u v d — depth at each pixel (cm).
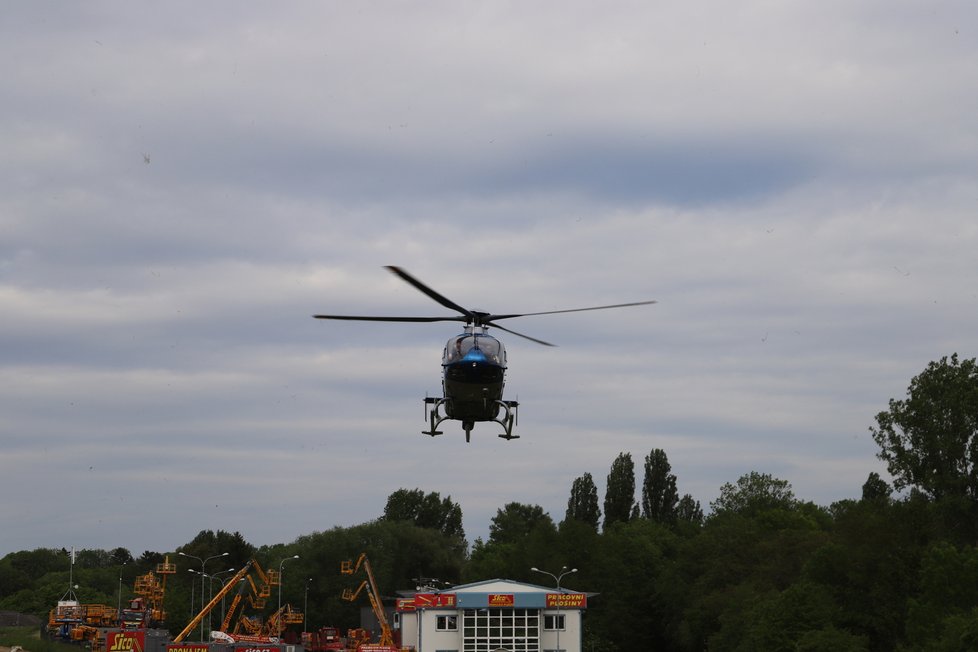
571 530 16738
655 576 15800
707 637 12900
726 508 17850
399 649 14388
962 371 9956
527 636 13275
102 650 11844
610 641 15500
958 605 7919
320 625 18862
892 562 9231
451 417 4178
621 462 19538
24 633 14138
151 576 14788
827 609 9131
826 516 17162
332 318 3881
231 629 18975
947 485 9531
